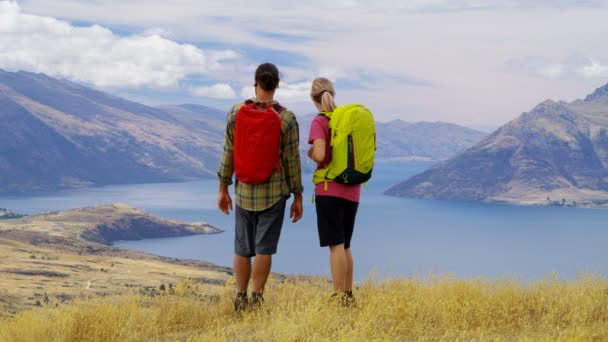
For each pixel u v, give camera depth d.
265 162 7.29
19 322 7.11
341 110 7.47
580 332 6.53
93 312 7.25
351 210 7.66
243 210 7.51
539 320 7.20
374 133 7.56
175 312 7.39
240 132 7.29
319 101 7.70
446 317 7.08
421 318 7.03
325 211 7.55
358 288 8.11
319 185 7.57
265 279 7.57
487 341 6.60
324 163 7.57
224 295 7.75
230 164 7.55
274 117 7.26
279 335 6.50
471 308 7.26
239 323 7.18
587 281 7.78
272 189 7.39
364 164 7.47
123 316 7.30
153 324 7.20
